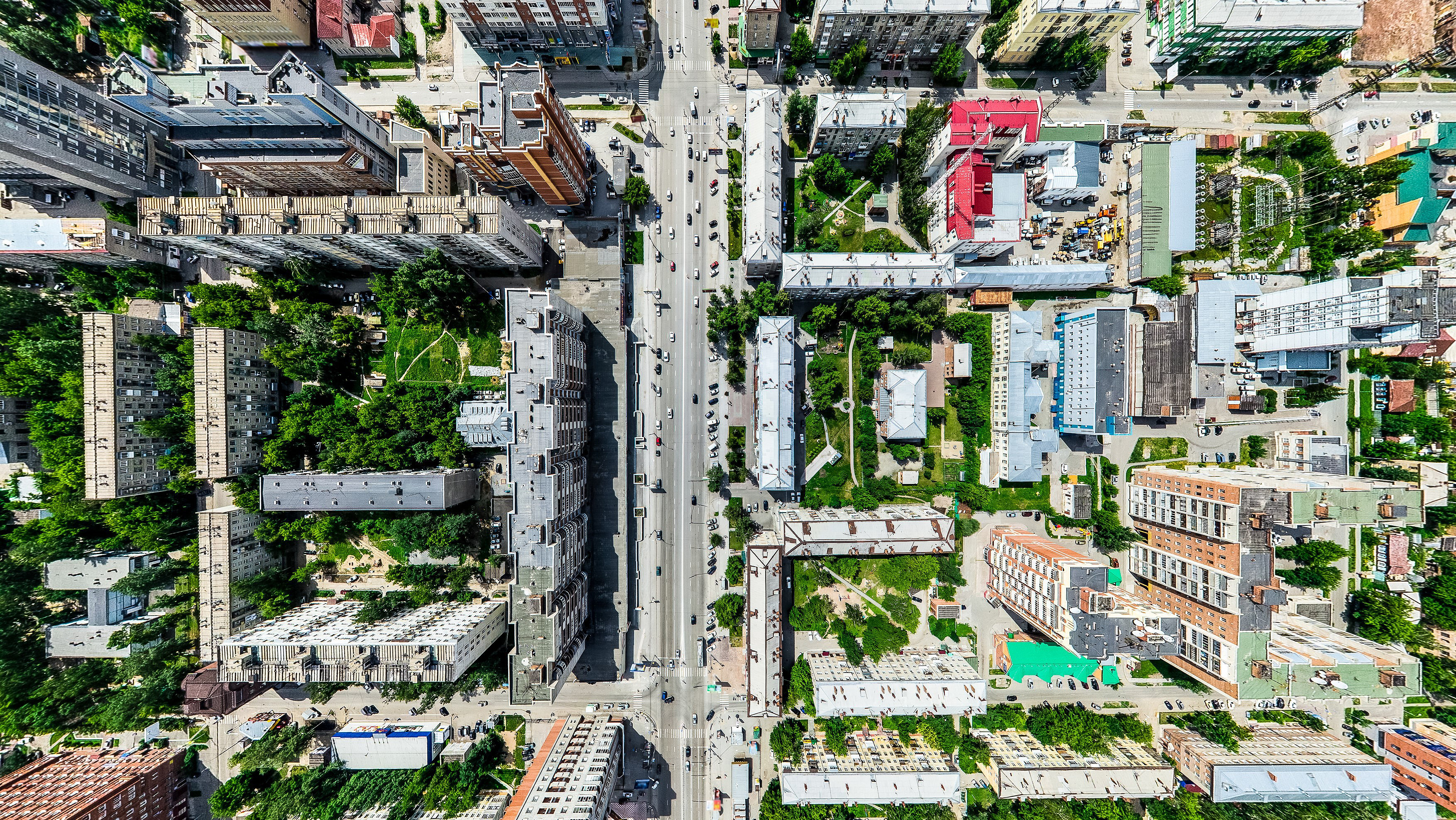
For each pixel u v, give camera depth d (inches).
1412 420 3762.3
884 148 3705.7
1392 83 3821.4
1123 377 3759.8
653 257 3907.5
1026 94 3914.9
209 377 3486.7
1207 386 3801.7
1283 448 3868.1
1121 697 3991.1
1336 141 3863.2
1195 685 3966.5
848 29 3619.6
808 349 3941.9
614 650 3944.4
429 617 3634.4
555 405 3115.2
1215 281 3772.1
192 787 3909.9
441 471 3612.2
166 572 3646.7
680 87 3885.3
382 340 3846.0
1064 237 3902.6
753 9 3417.8
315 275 3668.8
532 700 3235.7
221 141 3218.5
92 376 3403.1
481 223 3144.7
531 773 3479.3
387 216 3157.0
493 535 3811.5
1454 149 3531.0
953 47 3654.0
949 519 3720.5
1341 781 3506.4
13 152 2987.2
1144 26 3907.5
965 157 3464.6
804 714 3976.4
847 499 3949.3
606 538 3927.2
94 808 3270.2
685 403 3939.5
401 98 3722.9
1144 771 3644.2
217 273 3831.2
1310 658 3225.9
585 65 3878.0
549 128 2997.0
